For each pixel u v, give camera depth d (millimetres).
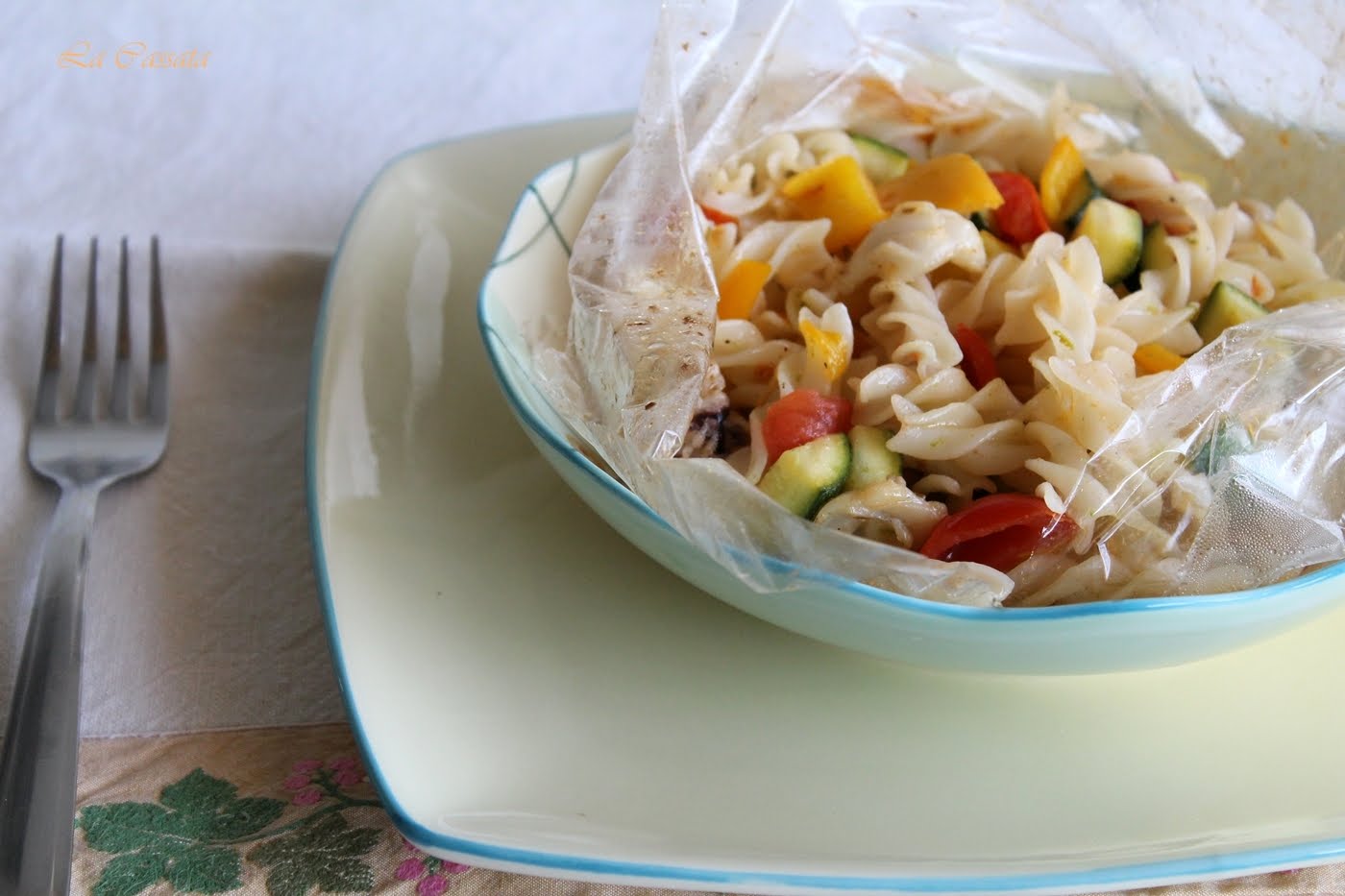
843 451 326
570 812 302
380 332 387
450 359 386
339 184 478
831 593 301
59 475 371
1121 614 300
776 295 371
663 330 334
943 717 326
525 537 352
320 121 498
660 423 318
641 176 361
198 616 350
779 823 305
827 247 375
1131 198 385
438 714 316
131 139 483
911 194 376
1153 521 320
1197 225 371
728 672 331
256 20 528
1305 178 396
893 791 313
